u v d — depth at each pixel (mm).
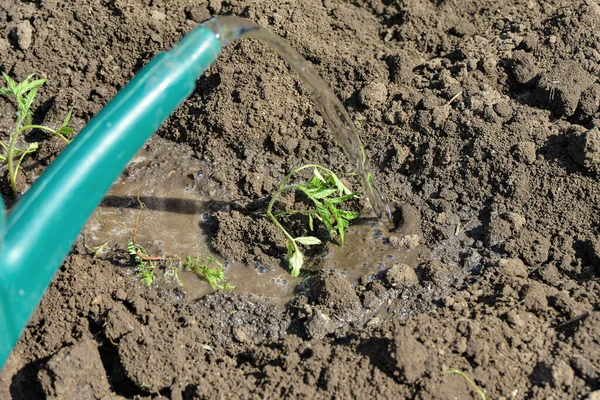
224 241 1106
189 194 1160
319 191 1062
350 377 950
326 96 1078
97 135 844
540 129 1137
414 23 1277
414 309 1041
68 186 826
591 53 1190
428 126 1162
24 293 817
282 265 1094
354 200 1142
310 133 1189
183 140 1212
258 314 1047
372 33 1288
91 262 1080
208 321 1039
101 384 965
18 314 823
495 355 954
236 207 1141
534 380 939
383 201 1128
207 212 1143
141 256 1075
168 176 1176
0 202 804
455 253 1093
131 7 1277
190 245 1111
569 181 1102
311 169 1167
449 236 1106
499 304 1013
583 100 1147
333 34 1272
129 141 859
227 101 1201
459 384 933
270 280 1080
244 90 1201
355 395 937
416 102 1186
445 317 1005
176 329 1007
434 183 1146
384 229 1121
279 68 1221
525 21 1259
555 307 1001
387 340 961
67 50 1265
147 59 1261
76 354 961
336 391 942
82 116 1247
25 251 807
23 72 1251
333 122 1104
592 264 1053
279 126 1192
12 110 1248
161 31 1266
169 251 1104
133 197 1156
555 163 1113
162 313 1030
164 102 878
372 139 1179
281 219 1121
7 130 1230
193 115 1212
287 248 1101
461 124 1154
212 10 1293
